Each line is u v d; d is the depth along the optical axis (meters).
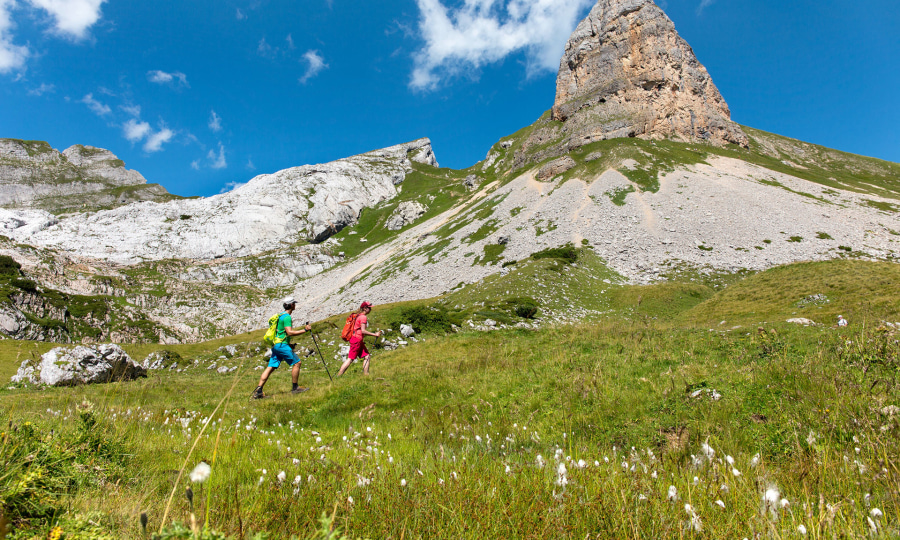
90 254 113.62
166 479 3.88
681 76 111.75
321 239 137.25
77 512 2.63
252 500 3.20
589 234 58.66
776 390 5.89
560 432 6.01
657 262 46.75
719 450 4.47
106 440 4.40
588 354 10.46
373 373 12.16
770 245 48.16
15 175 186.62
